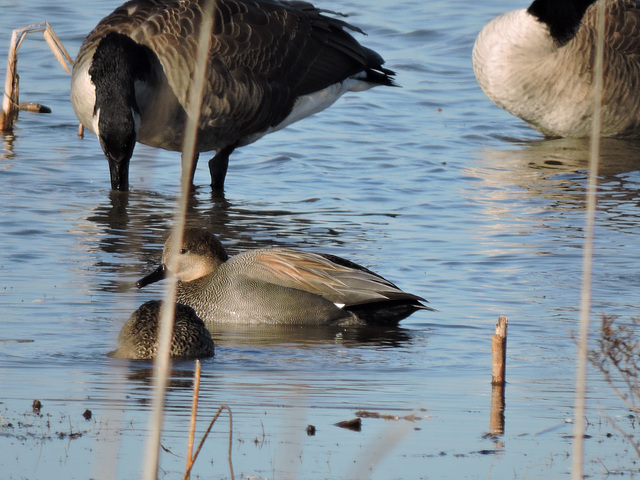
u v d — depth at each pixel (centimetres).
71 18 2553
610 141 2138
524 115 2102
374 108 2197
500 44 2072
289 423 875
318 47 1833
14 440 823
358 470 785
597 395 965
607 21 2066
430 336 1142
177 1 1747
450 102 2267
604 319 1017
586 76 2056
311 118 2127
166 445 824
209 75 1681
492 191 1744
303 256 1238
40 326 1114
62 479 756
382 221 1583
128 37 1652
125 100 1633
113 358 1039
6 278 1273
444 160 1920
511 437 863
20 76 2220
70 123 2027
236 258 1246
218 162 1764
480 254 1420
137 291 1254
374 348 1107
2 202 1595
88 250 1405
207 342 1073
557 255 1417
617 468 803
